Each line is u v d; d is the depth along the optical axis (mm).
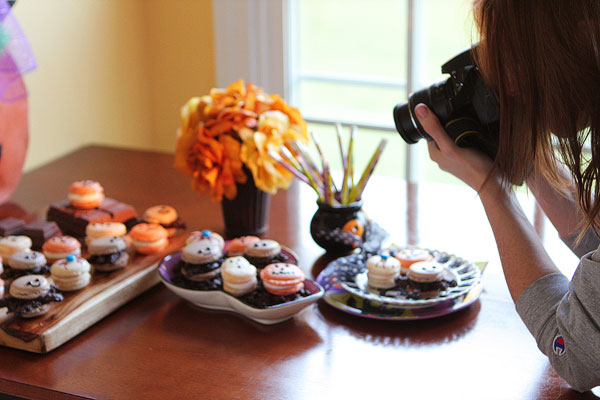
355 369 957
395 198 1533
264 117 1291
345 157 1293
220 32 2416
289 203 1527
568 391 906
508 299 1129
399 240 1331
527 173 962
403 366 962
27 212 1482
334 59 8852
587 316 810
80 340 1041
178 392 914
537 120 827
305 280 1115
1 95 1463
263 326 1068
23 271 1137
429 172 4289
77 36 2246
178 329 1066
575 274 835
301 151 1299
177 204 1526
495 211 945
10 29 1461
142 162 1801
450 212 1459
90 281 1140
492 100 917
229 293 1092
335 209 1259
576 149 821
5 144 1485
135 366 974
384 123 2445
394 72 8586
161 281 1217
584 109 798
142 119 2590
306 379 937
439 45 7984
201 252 1132
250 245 1181
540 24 782
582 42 776
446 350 997
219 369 963
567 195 1061
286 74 2449
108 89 2408
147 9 2516
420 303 1061
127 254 1210
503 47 815
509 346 1005
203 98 1351
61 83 2211
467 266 1187
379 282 1124
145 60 2562
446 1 7883
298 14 2455
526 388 914
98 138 2396
